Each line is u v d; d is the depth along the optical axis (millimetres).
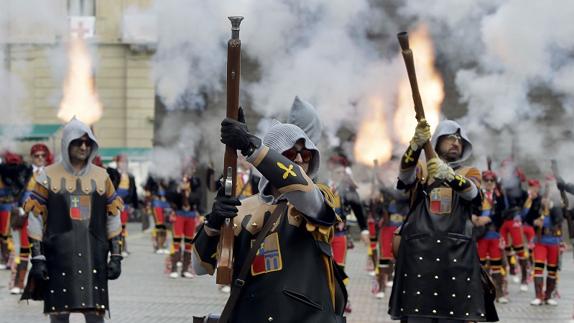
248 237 9883
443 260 15023
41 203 15656
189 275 30125
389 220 25781
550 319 23109
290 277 9680
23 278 24828
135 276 30266
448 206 15117
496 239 25562
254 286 9750
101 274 15820
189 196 30156
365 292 27391
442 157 15680
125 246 36812
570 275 33938
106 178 16047
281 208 9828
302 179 9445
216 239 9922
